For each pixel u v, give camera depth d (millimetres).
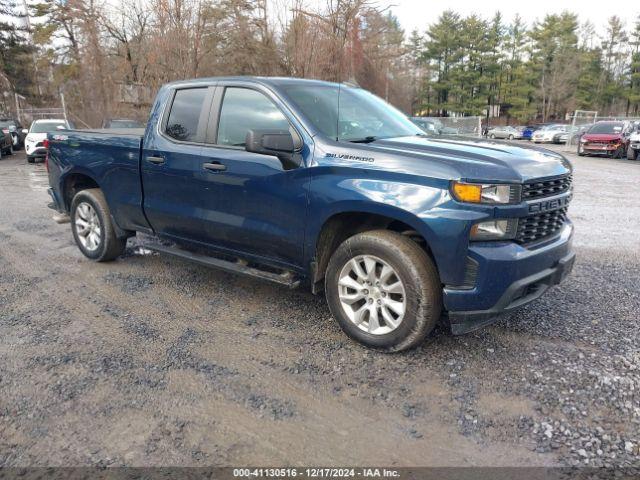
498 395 2949
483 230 3068
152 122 4719
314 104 3924
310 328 3910
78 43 24297
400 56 29719
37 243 6570
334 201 3432
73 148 5516
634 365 3252
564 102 68625
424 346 3568
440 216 3053
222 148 4129
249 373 3234
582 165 18422
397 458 2441
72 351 3529
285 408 2854
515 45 72875
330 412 2816
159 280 5059
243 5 20031
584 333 3742
